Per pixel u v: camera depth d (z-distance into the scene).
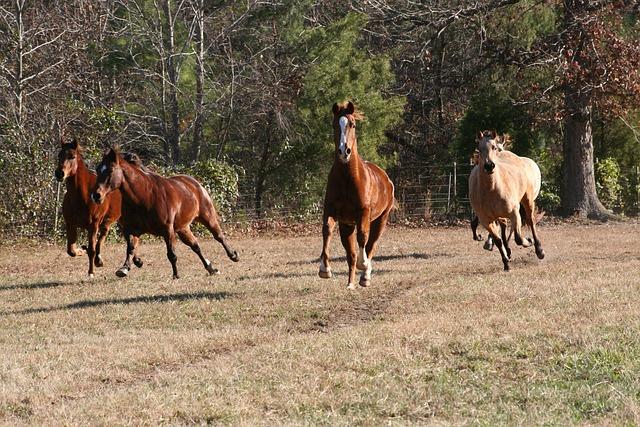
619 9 30.48
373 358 8.90
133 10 29.77
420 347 9.36
